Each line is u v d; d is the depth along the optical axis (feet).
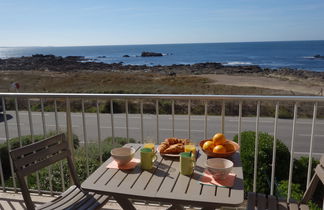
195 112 49.85
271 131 36.70
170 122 42.55
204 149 6.63
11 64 197.88
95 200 6.95
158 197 4.93
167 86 84.48
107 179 5.63
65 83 90.74
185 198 4.86
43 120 9.51
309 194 6.89
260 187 13.01
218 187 5.23
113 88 79.66
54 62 211.00
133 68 180.96
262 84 90.99
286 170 15.51
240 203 4.73
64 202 6.91
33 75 107.96
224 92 73.46
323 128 38.47
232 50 493.36
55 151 7.25
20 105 53.42
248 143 14.75
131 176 5.74
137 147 7.48
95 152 17.79
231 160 6.38
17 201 9.82
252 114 48.75
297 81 101.65
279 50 451.12
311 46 568.41
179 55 397.60
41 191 10.23
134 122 42.93
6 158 18.54
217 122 42.39
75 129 39.27
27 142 19.31
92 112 50.98
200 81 98.84
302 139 33.24
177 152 6.69
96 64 204.23
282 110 47.91
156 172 5.90
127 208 5.84
